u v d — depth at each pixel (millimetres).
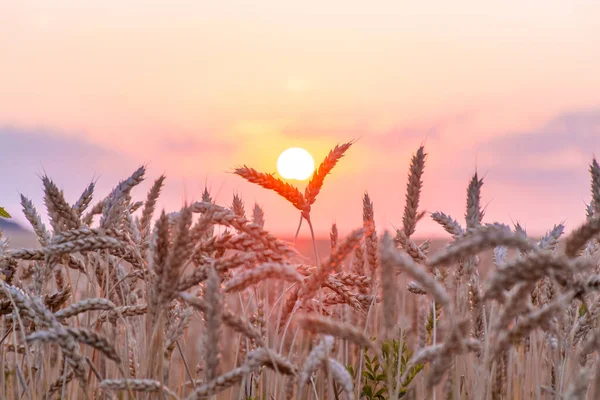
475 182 3867
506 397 3502
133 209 5430
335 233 4586
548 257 2203
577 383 2318
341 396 4359
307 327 2592
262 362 2834
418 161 4434
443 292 2271
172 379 4582
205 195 4883
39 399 3885
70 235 3885
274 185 3996
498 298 2641
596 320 3711
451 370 3020
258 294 4336
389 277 2680
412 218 4418
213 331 2660
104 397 4023
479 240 2240
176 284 3002
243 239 3361
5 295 3389
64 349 2900
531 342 3986
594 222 2361
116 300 4621
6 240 4547
